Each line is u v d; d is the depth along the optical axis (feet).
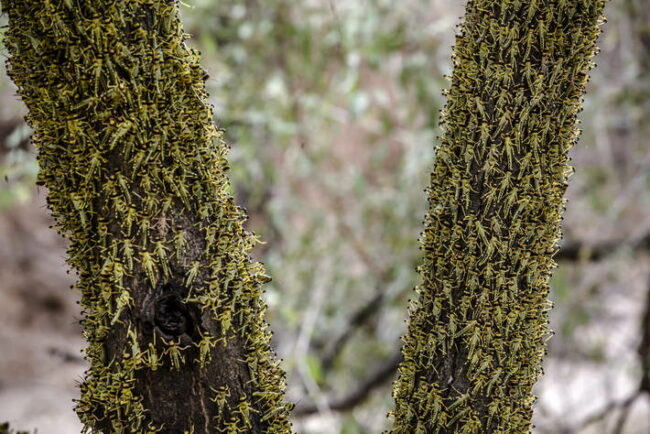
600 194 29.53
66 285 46.42
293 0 26.21
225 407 12.21
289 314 22.21
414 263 27.04
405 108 27.50
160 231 12.09
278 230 30.07
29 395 36.63
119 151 12.06
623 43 28.02
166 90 12.10
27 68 12.12
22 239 46.16
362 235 29.86
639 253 27.50
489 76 12.33
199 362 12.15
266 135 27.71
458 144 12.42
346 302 29.76
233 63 26.58
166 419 12.16
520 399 12.50
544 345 12.58
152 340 12.07
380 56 25.20
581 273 28.81
